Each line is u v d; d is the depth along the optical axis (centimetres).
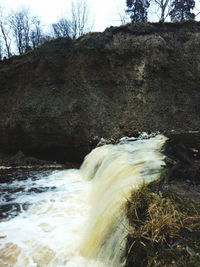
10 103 1248
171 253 277
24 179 848
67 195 680
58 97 1166
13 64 1330
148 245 298
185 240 291
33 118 1141
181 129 1120
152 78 1220
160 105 1170
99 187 638
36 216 548
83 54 1226
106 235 386
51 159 1165
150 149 772
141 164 591
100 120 1105
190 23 1388
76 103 1123
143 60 1243
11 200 646
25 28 2998
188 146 721
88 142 1068
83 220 525
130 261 305
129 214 365
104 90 1195
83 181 816
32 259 394
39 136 1140
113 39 1288
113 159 702
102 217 435
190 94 1210
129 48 1257
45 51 1270
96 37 1284
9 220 529
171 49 1275
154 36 1295
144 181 462
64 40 1295
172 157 587
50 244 434
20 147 1202
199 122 1144
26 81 1260
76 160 1115
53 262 387
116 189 489
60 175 900
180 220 324
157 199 381
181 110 1167
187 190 429
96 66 1222
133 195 406
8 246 429
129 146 879
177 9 2391
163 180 477
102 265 359
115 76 1220
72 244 432
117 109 1152
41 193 698
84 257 396
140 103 1171
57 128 1105
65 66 1230
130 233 331
